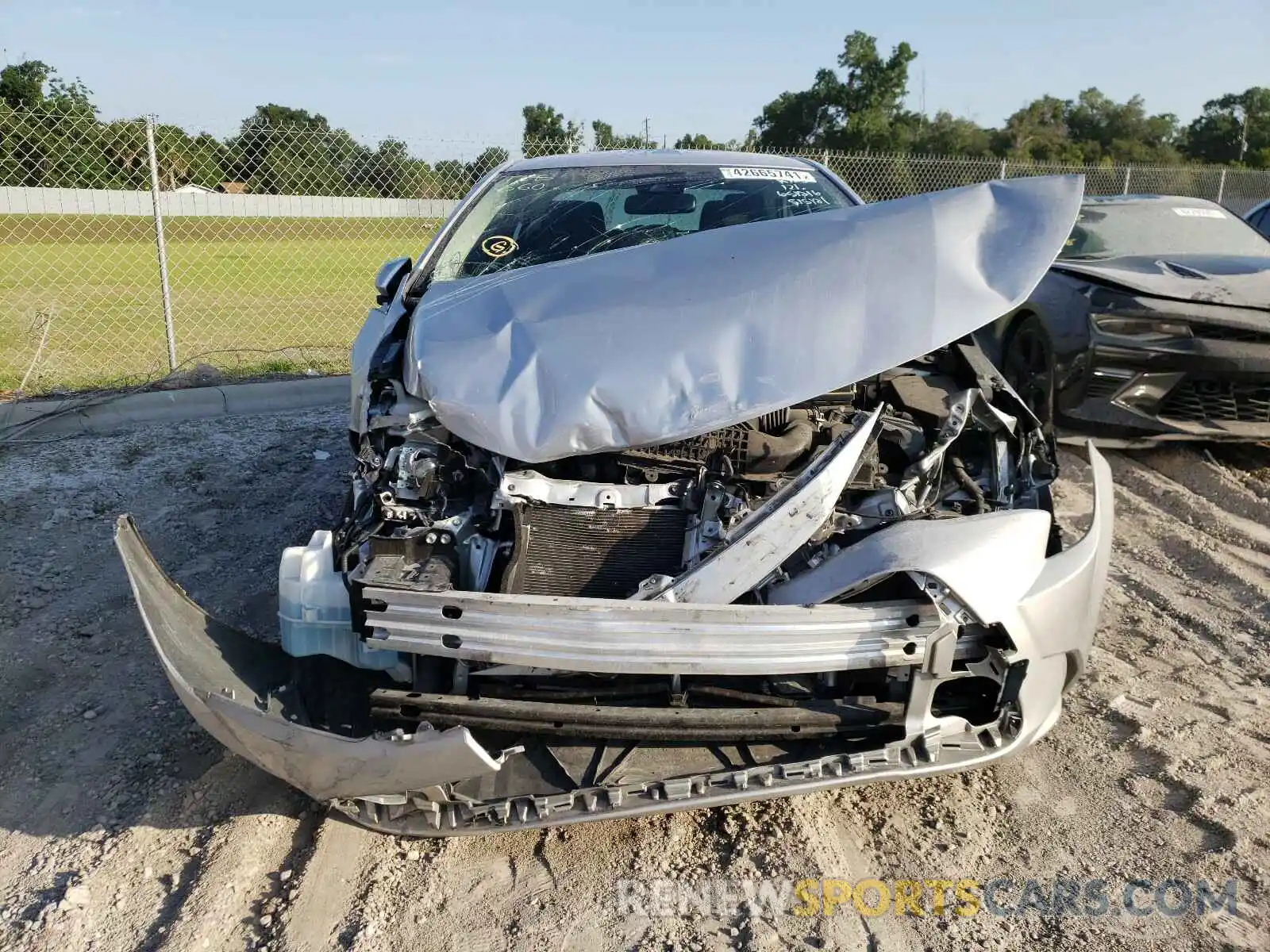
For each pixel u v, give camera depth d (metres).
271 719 2.24
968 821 2.74
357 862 2.58
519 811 2.43
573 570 2.49
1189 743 3.08
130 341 9.43
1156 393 5.22
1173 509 5.08
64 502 5.17
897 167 11.51
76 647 3.70
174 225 9.85
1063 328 5.43
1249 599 4.09
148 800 2.84
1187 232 6.52
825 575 2.41
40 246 10.15
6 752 3.06
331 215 9.41
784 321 2.72
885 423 2.81
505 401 2.57
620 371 2.60
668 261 3.09
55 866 2.59
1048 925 2.37
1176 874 2.52
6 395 6.98
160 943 2.31
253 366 8.26
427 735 2.23
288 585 2.53
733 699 2.49
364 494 2.73
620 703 2.49
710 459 2.61
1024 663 2.51
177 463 5.86
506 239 3.90
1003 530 2.49
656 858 2.60
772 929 2.35
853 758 2.47
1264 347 5.09
